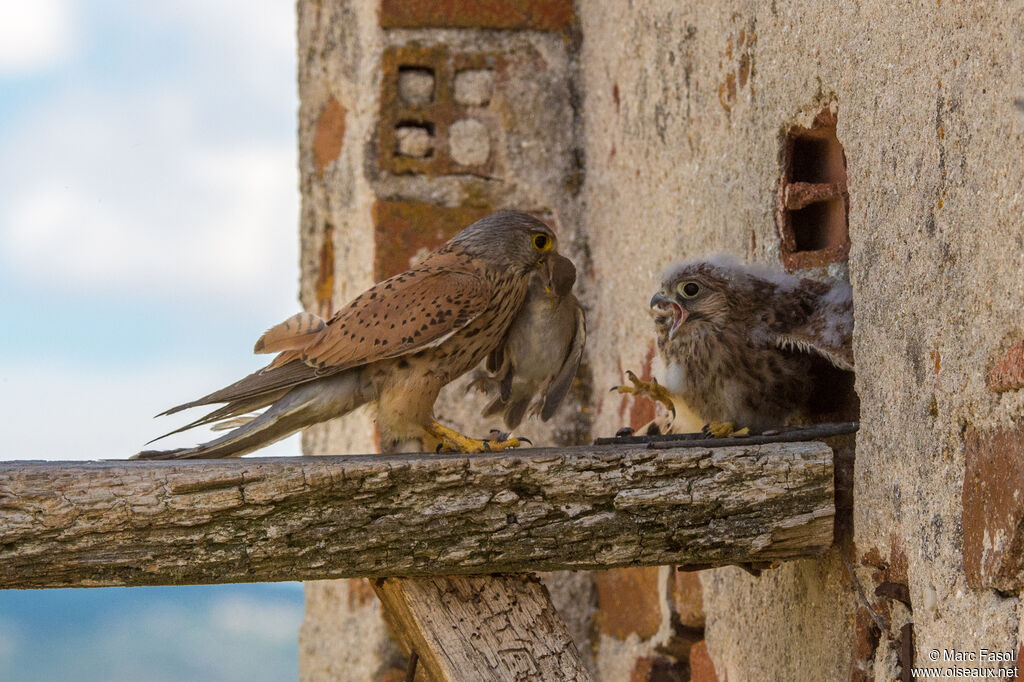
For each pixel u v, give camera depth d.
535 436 11.48
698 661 8.80
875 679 5.68
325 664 12.40
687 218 8.55
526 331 7.13
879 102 5.59
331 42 12.59
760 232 7.17
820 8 6.29
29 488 5.16
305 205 13.21
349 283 12.01
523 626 5.77
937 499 5.02
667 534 5.71
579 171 11.71
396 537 5.50
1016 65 4.43
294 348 6.58
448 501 5.54
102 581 5.26
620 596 10.77
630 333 10.09
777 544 5.79
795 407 6.39
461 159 11.60
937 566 5.02
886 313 5.49
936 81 5.04
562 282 7.02
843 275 6.50
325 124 12.73
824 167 6.89
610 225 10.76
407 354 6.63
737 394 6.30
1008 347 4.49
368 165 11.50
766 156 7.06
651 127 9.39
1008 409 4.50
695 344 6.31
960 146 4.83
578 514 5.65
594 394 11.51
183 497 5.27
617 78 10.37
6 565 5.14
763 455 5.78
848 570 5.95
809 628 6.49
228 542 5.33
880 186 5.57
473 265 6.88
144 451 6.09
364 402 6.79
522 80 11.72
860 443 5.76
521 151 11.66
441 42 11.65
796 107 6.63
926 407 5.11
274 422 6.45
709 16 8.03
